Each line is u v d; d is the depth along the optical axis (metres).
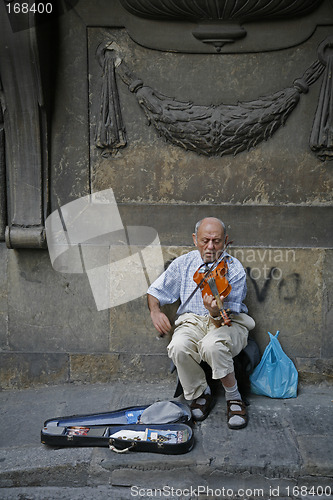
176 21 3.05
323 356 3.24
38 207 3.18
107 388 3.27
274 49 3.04
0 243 3.28
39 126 3.09
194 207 3.22
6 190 3.26
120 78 3.14
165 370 3.30
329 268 3.18
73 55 3.11
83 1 3.05
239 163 3.18
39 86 2.99
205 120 3.11
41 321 3.31
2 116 3.14
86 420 2.77
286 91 3.07
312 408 2.94
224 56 3.09
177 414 2.72
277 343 3.12
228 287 2.67
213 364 2.70
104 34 3.09
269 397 3.09
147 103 3.12
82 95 3.15
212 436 2.65
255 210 3.20
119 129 3.18
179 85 3.12
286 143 3.14
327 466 2.40
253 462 2.43
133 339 3.31
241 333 2.88
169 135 3.15
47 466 2.49
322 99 3.06
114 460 2.49
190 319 2.94
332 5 2.96
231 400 2.83
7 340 3.32
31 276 3.29
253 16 2.97
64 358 3.33
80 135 3.19
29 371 3.33
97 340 3.31
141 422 2.71
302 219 3.18
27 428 2.82
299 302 3.22
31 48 2.88
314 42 3.03
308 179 3.16
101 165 3.23
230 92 3.11
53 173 3.22
